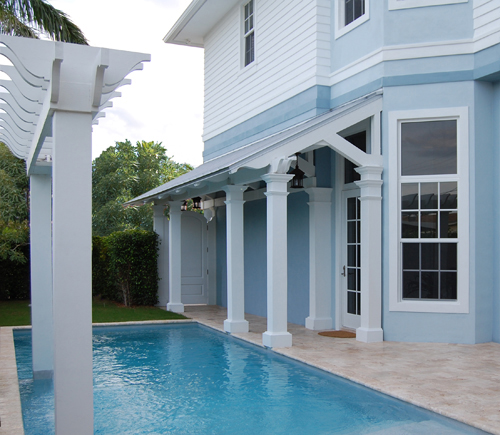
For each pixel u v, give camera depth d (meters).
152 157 41.06
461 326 9.50
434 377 7.18
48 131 5.53
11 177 22.34
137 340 11.27
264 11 14.02
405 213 9.84
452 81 9.62
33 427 5.71
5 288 18.42
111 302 17.52
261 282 14.58
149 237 16.61
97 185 36.59
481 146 9.58
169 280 16.05
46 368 7.91
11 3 13.38
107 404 6.67
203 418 6.07
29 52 4.43
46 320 7.92
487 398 6.17
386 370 7.63
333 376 7.66
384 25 10.01
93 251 18.14
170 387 7.44
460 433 5.29
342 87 11.27
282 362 8.80
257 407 6.43
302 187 11.64
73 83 4.52
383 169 9.93
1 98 6.17
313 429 5.62
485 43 9.25
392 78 9.90
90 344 4.52
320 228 11.56
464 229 9.48
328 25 11.75
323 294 11.60
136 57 4.66
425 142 9.79
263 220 14.54
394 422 5.73
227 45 16.36
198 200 17.17
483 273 9.54
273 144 9.23
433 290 9.68
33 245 7.81
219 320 13.65
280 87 13.16
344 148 9.70
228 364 8.79
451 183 9.62
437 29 9.72
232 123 15.95
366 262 9.87
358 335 10.02
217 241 17.50
